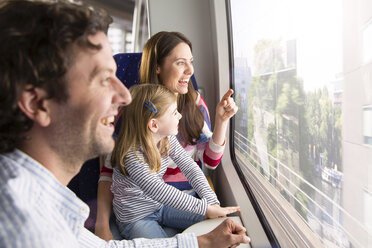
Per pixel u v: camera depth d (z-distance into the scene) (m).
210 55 2.29
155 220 1.34
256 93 1.46
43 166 0.54
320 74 0.75
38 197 0.51
